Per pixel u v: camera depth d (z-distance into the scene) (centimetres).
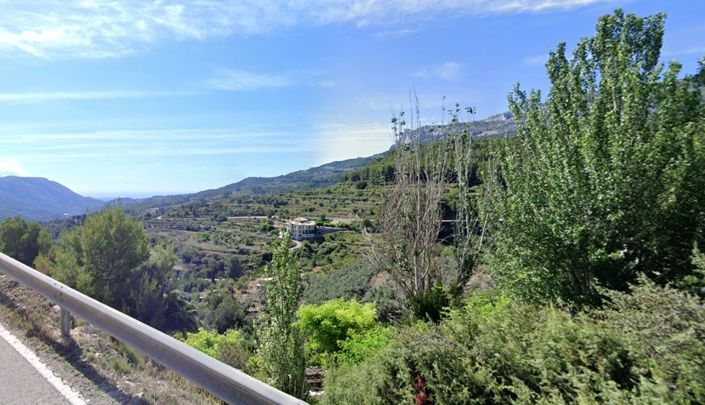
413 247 1050
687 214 602
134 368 444
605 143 631
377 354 506
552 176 675
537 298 688
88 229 2558
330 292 2219
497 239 816
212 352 963
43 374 403
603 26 715
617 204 591
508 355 372
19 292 698
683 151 574
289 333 719
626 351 325
